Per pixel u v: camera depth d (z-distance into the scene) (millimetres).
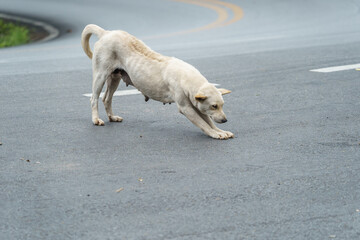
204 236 4898
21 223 5188
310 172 6371
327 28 21141
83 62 14977
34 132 8250
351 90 10656
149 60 8117
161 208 5465
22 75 13016
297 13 27750
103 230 5035
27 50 19562
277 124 8500
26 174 6441
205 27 24969
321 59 14102
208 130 7832
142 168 6594
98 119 8648
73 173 6457
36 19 34000
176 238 4875
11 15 36406
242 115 9102
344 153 7035
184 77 7762
